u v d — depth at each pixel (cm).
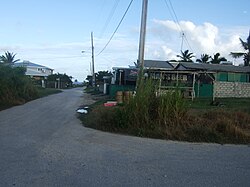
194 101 2767
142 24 2017
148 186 659
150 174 750
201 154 1016
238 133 1336
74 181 674
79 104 2769
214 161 916
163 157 945
